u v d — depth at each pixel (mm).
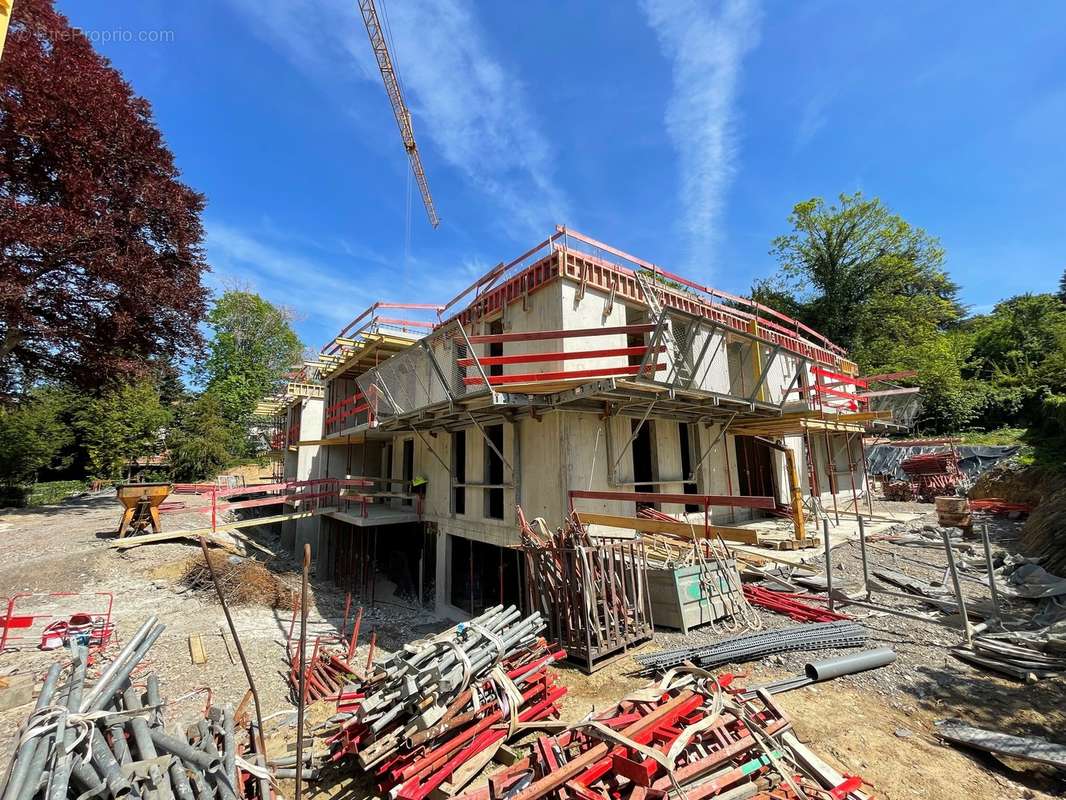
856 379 14047
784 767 3379
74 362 17984
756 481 14766
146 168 17938
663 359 10609
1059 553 8586
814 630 6148
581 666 5844
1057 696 4480
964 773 3551
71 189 15258
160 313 18156
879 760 3717
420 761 3773
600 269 9977
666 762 3064
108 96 16281
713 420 12031
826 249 32781
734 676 5223
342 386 20266
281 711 6051
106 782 2723
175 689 6734
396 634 10734
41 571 11070
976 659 5277
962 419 26484
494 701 4406
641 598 6676
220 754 3674
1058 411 18438
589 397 8109
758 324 14562
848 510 16703
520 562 9383
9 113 14438
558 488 8734
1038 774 3520
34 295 14930
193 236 19172
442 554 12547
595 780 3279
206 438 34906
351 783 4098
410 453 15867
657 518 9914
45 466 28656
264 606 11406
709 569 7098
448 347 12023
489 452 11117
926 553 10297
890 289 32031
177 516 19156
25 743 2750
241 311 45531
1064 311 31016
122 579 11289
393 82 31016
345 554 16141
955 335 32719
